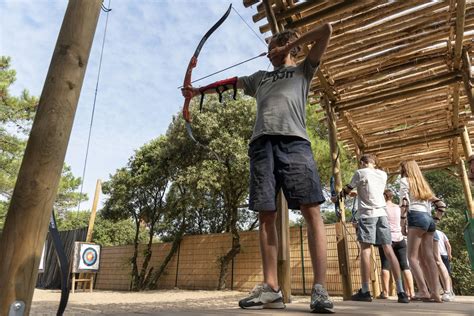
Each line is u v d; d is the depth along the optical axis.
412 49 3.32
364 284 2.95
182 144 10.38
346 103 4.12
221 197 10.88
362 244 3.03
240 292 8.34
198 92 2.08
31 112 9.50
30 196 1.04
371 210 3.02
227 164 9.65
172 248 10.59
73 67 1.15
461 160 5.74
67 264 1.17
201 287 9.79
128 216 11.80
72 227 15.91
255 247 9.16
